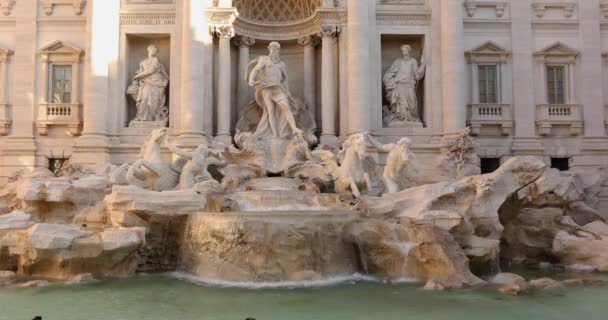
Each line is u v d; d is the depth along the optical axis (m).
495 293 14.90
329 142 27.16
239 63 29.34
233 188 22.25
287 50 30.83
